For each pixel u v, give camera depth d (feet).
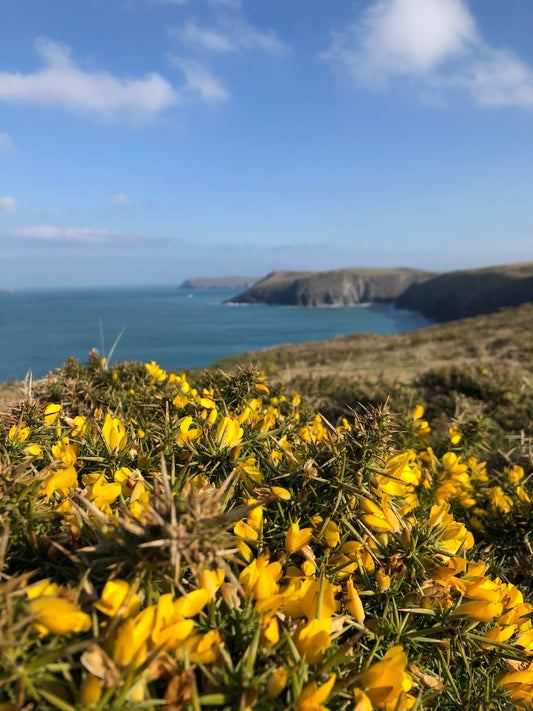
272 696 2.24
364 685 2.60
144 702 2.00
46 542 2.79
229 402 6.79
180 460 4.53
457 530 4.05
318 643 2.57
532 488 7.88
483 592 3.60
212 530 2.35
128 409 7.27
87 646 1.99
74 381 7.56
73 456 4.16
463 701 3.27
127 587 2.36
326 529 3.70
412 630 3.48
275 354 85.56
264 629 2.56
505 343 58.39
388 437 3.90
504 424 18.28
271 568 3.11
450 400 19.95
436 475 7.00
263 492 3.83
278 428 5.74
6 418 4.76
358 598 3.33
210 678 2.18
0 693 1.97
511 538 6.21
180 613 2.44
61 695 2.02
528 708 3.43
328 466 3.92
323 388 23.45
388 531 3.86
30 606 2.12
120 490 3.32
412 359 55.62
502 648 3.63
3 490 2.90
